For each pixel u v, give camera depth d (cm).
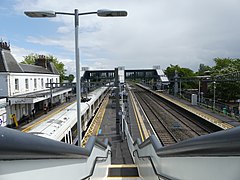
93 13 850
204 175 173
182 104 4303
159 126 2748
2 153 110
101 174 560
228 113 3033
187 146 193
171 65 10350
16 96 2844
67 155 225
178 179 246
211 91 4700
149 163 465
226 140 125
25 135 138
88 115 2747
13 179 125
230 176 134
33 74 3647
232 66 4903
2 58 2866
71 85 3934
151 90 8256
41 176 165
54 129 1361
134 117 3322
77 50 858
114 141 1991
